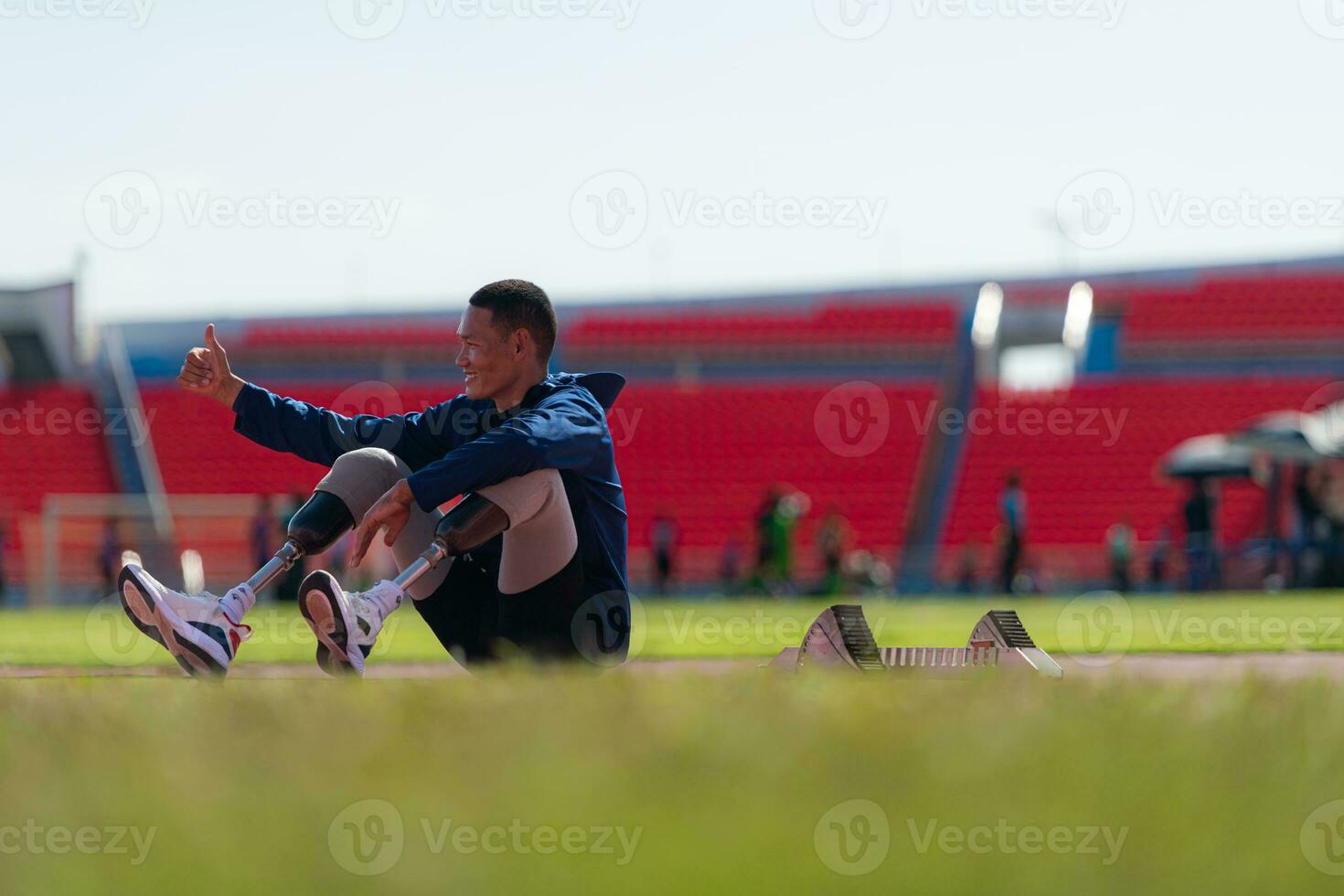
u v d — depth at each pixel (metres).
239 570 85.31
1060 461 101.19
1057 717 6.32
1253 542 80.81
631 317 118.19
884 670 10.40
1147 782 4.93
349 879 3.82
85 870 3.88
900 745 5.48
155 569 84.31
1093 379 109.88
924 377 112.81
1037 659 10.83
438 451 13.23
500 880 3.81
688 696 7.07
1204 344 110.50
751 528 99.00
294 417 13.05
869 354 113.38
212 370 12.93
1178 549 81.06
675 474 102.75
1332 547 72.62
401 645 27.56
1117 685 7.83
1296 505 75.31
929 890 3.76
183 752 5.50
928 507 100.81
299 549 11.39
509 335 12.73
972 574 81.75
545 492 11.50
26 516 87.62
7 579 85.06
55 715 6.67
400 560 12.27
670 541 84.75
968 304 114.25
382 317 119.12
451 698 7.03
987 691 7.29
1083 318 111.25
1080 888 3.76
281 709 6.65
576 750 5.40
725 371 115.62
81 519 85.12
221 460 106.81
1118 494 98.44
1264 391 106.94
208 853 4.04
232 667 17.19
